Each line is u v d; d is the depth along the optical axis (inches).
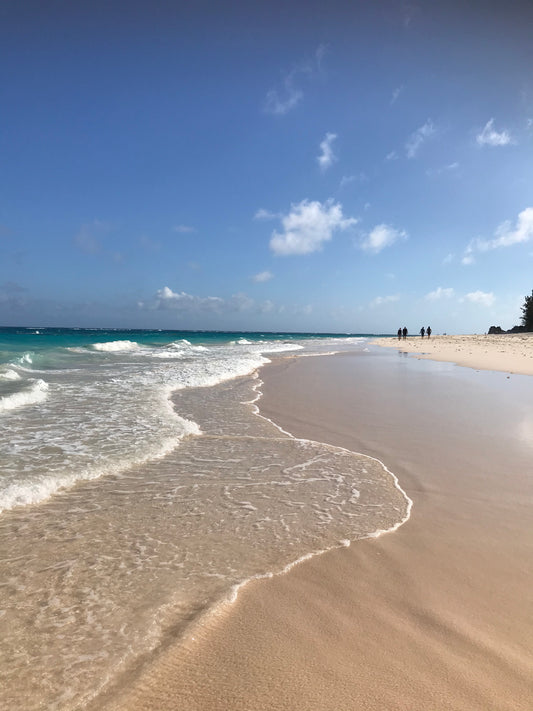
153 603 113.2
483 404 388.5
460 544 146.2
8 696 83.0
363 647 98.4
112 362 814.5
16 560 133.0
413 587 121.7
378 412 356.5
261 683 88.0
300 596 117.7
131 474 213.3
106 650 96.2
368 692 85.5
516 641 100.3
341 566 132.7
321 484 201.5
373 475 212.5
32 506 173.9
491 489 193.8
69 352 1069.8
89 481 202.8
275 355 1110.4
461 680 88.8
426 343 1798.7
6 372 551.5
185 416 347.9
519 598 116.6
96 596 115.7
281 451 253.8
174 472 217.2
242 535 152.0
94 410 353.7
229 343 2068.2
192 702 83.3
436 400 409.1
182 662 93.2
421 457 239.1
